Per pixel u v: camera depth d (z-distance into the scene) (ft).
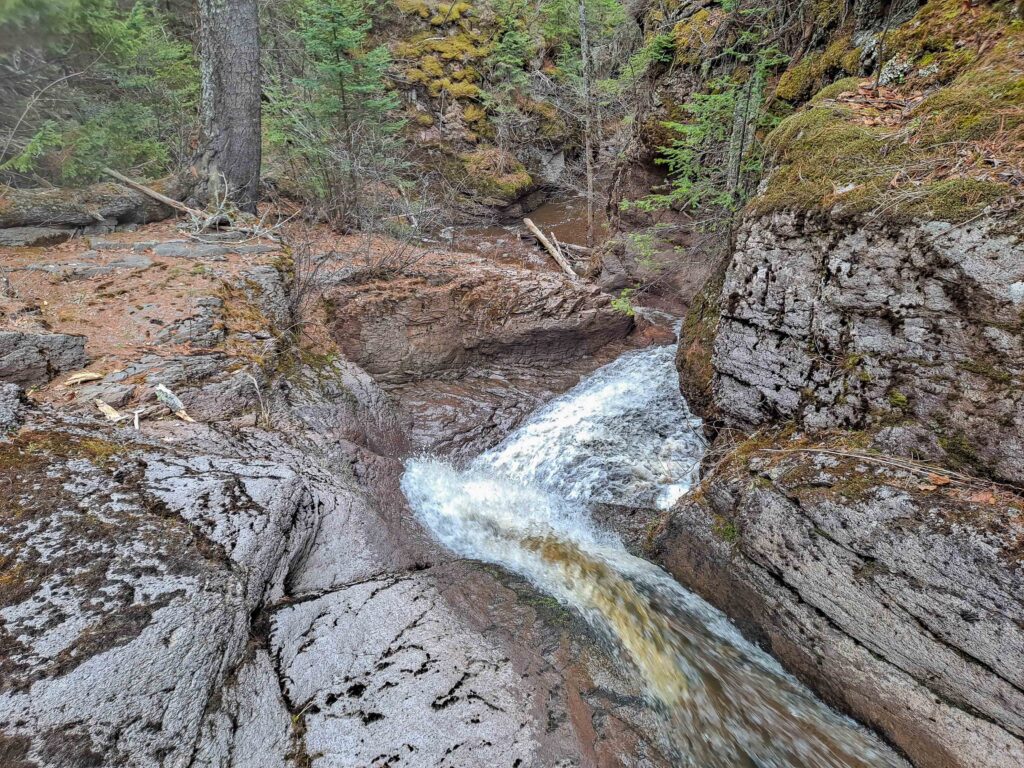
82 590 5.93
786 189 10.55
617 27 43.60
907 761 7.52
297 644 7.06
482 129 48.75
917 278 8.12
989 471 7.29
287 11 38.60
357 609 8.02
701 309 16.17
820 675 8.58
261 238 22.00
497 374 23.44
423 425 19.16
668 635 10.50
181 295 14.70
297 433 12.08
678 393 19.62
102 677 5.18
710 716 8.87
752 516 9.56
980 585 6.57
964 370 7.59
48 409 9.20
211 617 6.26
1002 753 6.56
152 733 5.12
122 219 21.48
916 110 10.00
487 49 49.90
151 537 6.90
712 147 21.11
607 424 18.90
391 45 48.60
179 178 24.44
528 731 6.93
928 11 11.55
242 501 8.10
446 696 7.03
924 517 7.24
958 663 6.87
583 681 8.50
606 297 25.40
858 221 8.90
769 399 10.93
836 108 11.27
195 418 10.66
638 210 29.53
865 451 8.64
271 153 34.55
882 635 7.69
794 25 18.52
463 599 9.55
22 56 19.88
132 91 25.72
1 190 18.54
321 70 28.02
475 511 14.75
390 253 24.44
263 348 13.97
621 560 12.56
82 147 21.53
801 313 10.07
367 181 33.73
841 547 8.07
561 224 46.24
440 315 22.20
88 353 11.45
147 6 31.14
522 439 19.03
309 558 8.71
